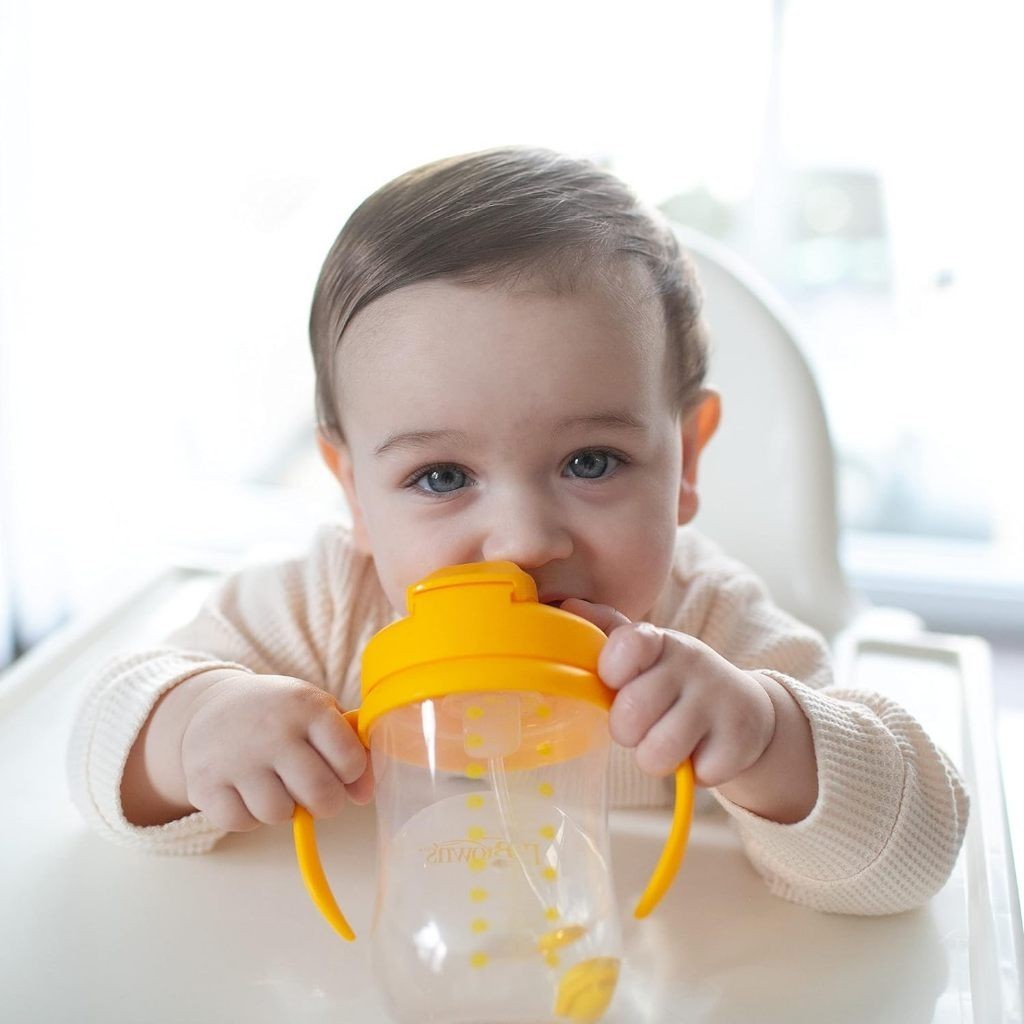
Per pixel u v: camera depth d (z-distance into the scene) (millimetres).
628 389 688
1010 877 678
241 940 622
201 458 1941
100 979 590
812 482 1055
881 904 643
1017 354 1824
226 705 645
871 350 1856
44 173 1463
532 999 500
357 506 836
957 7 1664
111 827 695
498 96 1646
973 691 910
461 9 1623
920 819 642
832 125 1736
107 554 1651
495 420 669
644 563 705
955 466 1898
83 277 1551
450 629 522
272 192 1756
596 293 690
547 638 527
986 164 1726
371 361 700
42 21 1431
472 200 740
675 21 1634
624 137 1664
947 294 1812
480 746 539
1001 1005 579
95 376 1594
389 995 520
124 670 727
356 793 628
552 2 1614
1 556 1511
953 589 1840
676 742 557
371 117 1684
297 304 1830
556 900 520
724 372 1070
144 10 1603
